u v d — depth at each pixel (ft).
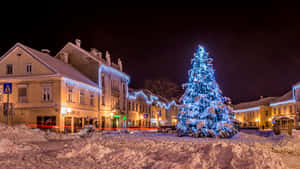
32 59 105.60
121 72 154.20
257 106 224.74
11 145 37.99
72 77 108.58
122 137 67.92
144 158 30.07
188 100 77.00
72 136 72.95
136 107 177.27
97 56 143.95
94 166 28.17
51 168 26.94
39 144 49.65
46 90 102.78
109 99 138.82
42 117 101.65
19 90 105.70
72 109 106.73
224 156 27.45
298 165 31.37
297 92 159.33
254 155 26.76
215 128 72.74
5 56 108.17
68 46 134.82
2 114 103.40
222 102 76.13
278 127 82.79
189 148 32.81
